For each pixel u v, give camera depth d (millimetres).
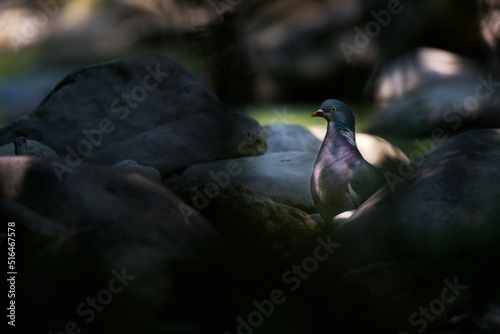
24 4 37812
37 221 6219
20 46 35531
